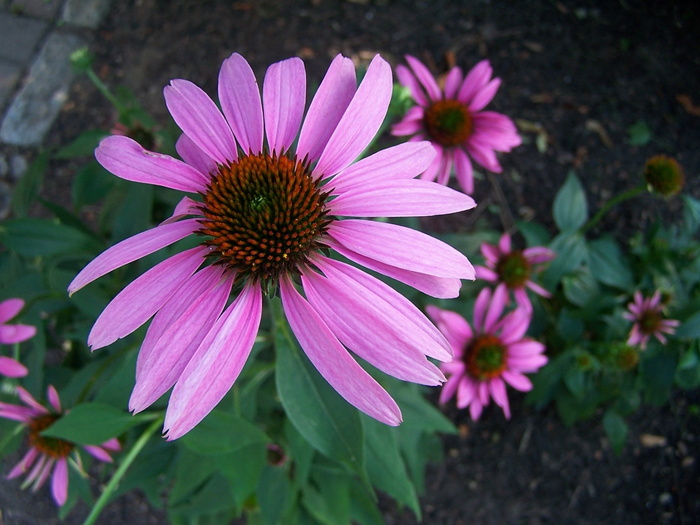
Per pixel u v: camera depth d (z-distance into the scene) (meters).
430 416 0.34
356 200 0.19
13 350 0.30
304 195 0.19
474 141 0.36
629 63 0.56
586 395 0.42
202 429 0.23
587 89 0.55
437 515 0.47
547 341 0.45
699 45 0.56
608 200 0.52
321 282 0.19
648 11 0.57
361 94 0.19
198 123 0.20
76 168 0.52
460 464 0.48
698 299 0.38
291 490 0.35
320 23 0.56
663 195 0.36
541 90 0.55
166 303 0.18
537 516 0.48
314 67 0.55
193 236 0.22
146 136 0.34
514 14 0.57
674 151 0.53
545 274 0.40
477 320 0.36
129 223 0.30
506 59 0.56
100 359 0.33
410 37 0.56
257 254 0.19
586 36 0.57
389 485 0.29
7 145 0.52
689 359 0.36
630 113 0.54
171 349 0.17
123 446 0.29
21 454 0.46
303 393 0.22
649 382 0.39
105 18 0.56
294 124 0.20
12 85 0.54
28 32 0.55
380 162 0.20
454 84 0.36
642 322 0.38
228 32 0.56
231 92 0.20
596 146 0.54
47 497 0.46
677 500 0.47
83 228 0.35
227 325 0.18
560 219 0.41
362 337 0.18
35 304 0.30
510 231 0.51
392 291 0.18
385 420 0.17
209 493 0.32
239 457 0.26
